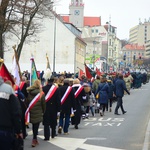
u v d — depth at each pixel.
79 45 76.69
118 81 22.25
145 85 59.44
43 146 12.25
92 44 118.81
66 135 14.59
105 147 12.12
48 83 13.23
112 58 145.62
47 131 13.27
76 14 153.88
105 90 21.50
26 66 69.56
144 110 24.56
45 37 70.00
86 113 20.27
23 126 12.77
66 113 14.68
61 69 70.12
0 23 28.73
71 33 70.19
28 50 69.88
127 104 28.98
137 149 11.79
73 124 16.42
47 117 13.22
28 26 33.75
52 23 70.19
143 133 15.06
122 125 17.58
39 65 69.94
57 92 13.23
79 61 76.62
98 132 15.42
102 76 21.69
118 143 12.85
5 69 8.77
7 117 6.98
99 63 63.94
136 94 39.78
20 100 12.31
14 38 66.44
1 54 29.84
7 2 28.38
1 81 7.14
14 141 7.02
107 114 22.48
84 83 19.86
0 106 7.00
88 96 19.83
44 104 12.32
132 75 49.06
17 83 12.12
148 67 165.75
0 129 6.93
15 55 12.14
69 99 14.70
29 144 12.59
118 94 22.27
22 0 30.89
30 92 12.27
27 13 32.22
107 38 144.62
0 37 29.59
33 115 12.16
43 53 70.06
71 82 14.92
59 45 70.44
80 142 13.02
